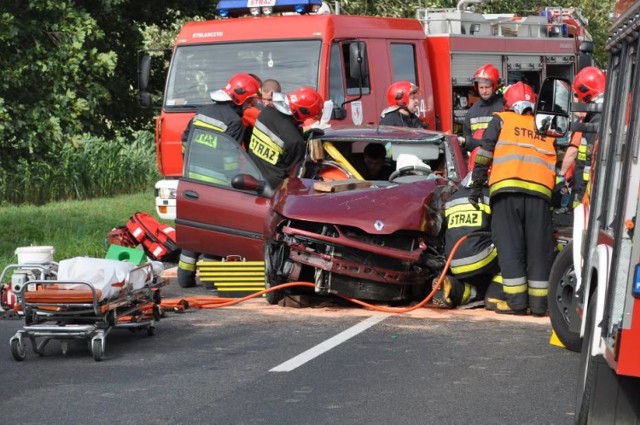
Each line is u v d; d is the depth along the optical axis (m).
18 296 12.01
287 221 14.40
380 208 14.16
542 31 28.78
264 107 16.72
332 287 14.20
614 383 8.02
